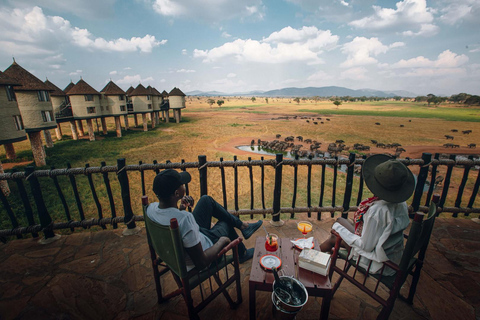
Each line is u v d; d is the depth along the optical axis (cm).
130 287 274
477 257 314
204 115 9300
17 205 1389
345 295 256
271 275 209
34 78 2566
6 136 1894
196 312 209
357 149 3772
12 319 234
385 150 3725
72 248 346
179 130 5388
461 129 5806
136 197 1485
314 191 1616
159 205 206
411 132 5388
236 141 4291
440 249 331
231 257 237
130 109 5212
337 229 227
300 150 3616
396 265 189
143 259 320
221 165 378
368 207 215
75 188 366
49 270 302
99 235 375
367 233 199
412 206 409
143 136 4550
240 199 1467
